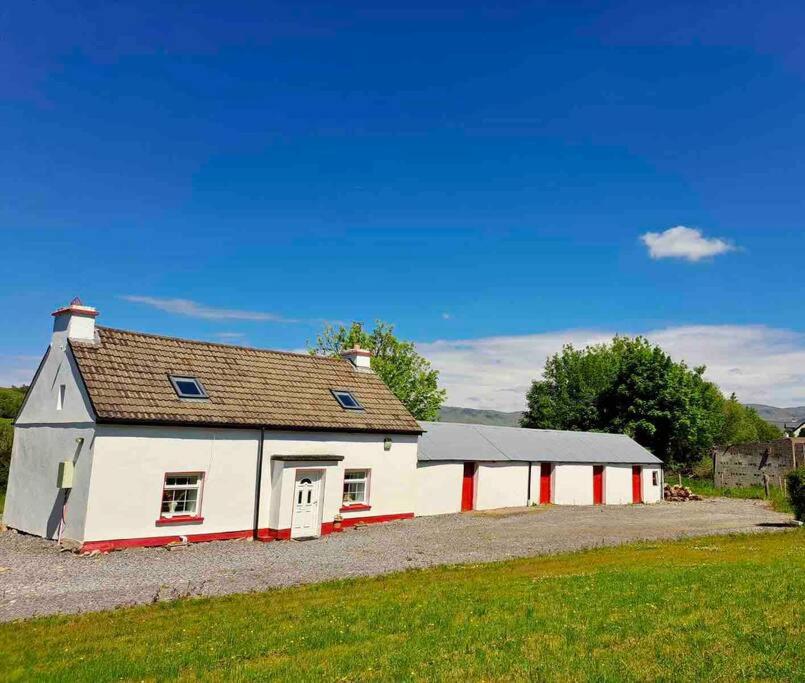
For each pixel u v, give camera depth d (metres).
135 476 21.52
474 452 36.00
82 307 23.33
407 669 8.96
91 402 21.02
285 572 17.98
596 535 25.33
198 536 22.91
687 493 48.56
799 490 27.58
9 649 10.59
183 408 23.17
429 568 18.30
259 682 8.72
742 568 15.45
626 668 8.59
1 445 35.59
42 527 22.92
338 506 26.77
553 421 72.06
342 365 32.22
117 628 11.80
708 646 9.34
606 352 77.69
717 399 70.75
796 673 8.18
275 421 25.33
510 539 24.31
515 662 9.04
